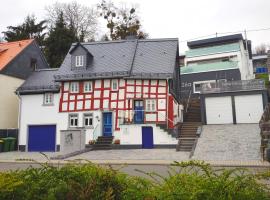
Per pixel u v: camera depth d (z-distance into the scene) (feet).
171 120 91.20
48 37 155.22
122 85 94.68
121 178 15.75
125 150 83.92
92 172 15.62
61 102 98.84
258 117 99.40
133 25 162.50
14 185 13.48
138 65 97.50
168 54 100.48
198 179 13.76
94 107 95.50
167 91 92.53
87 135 94.27
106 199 13.88
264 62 216.13
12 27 171.32
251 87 101.09
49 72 110.22
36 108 100.78
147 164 58.80
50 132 98.53
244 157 62.80
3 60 109.91
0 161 69.62
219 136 82.07
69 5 179.83
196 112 112.68
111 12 163.84
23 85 104.32
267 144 61.72
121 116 92.58
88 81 97.81
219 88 103.86
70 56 107.96
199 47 164.86
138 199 13.76
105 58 102.58
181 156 68.49
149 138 87.86
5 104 104.68
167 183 14.10
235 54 149.18
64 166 16.84
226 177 13.67
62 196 13.93
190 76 136.67
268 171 14.08
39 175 15.55
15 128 105.50
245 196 12.49
